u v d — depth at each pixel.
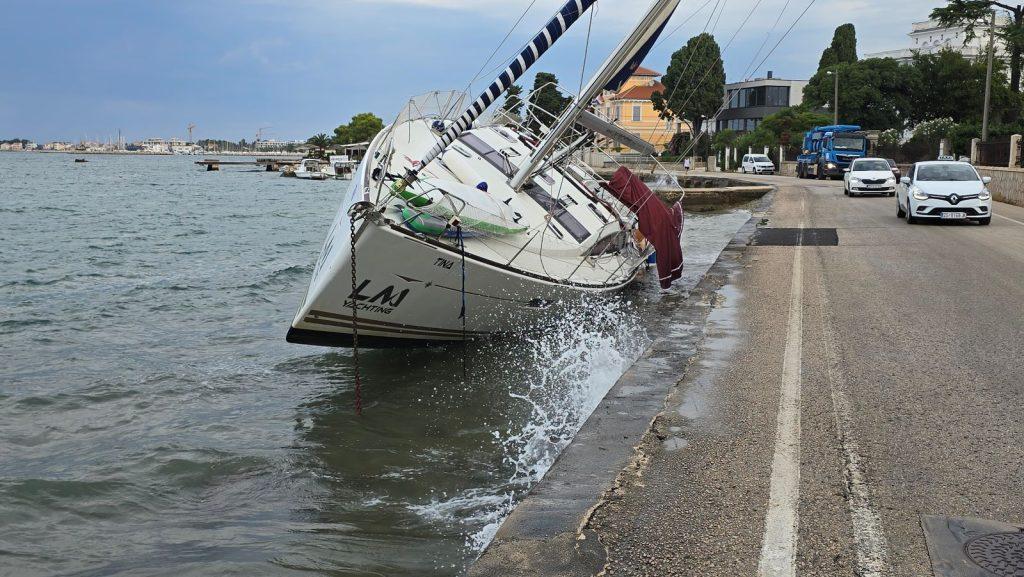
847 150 48.25
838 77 65.50
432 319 10.01
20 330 12.97
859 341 8.19
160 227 32.62
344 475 6.80
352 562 5.25
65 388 9.67
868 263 13.48
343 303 9.23
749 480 4.76
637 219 13.22
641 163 14.89
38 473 6.98
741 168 67.31
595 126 11.99
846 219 21.36
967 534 4.04
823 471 4.88
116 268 20.33
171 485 6.71
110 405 9.01
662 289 13.69
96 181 84.12
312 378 9.91
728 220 32.47
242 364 10.71
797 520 4.23
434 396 8.85
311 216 39.47
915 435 5.46
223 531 5.81
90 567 5.34
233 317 14.08
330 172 97.00
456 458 7.08
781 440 5.41
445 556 5.27
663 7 10.55
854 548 3.92
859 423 5.72
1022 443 5.28
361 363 10.41
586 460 5.12
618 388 6.70
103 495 6.49
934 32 86.06
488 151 12.63
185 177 100.00
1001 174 28.38
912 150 52.09
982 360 7.36
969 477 4.75
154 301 15.61
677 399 6.36
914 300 10.26
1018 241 16.12
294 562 5.24
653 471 4.92
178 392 9.45
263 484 6.67
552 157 12.66
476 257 9.60
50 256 22.72
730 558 3.85
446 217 9.34
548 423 7.86
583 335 11.20
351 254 8.66
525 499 4.55
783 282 11.83
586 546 3.98
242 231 31.25
